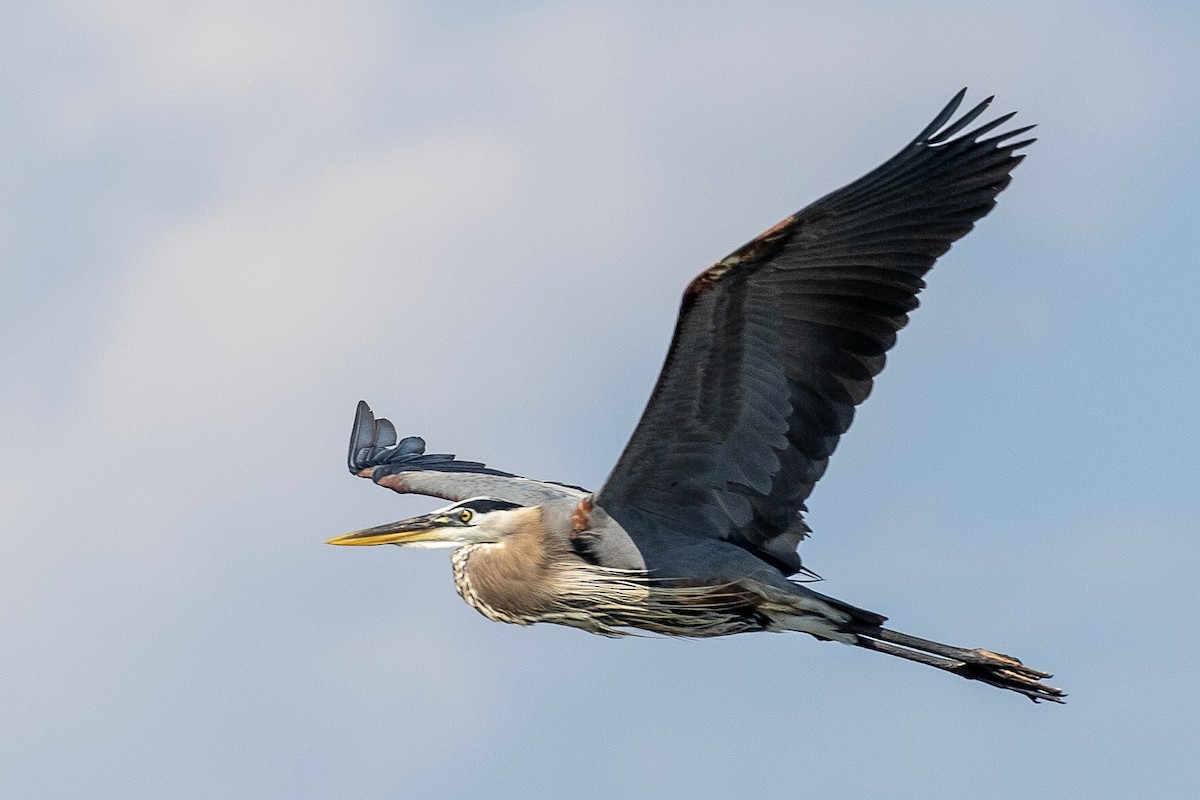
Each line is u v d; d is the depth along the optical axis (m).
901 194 11.62
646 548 12.93
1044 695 12.79
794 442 12.24
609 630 13.54
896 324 11.91
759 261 11.49
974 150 11.72
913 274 11.84
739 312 11.73
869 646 13.12
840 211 11.46
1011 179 11.84
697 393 12.09
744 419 12.23
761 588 12.68
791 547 12.80
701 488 12.65
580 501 13.45
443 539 13.96
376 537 14.09
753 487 12.47
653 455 12.55
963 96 11.41
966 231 11.84
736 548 12.77
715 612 12.95
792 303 11.78
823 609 12.73
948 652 12.85
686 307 11.59
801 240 11.48
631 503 12.93
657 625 13.27
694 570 12.74
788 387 12.09
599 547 13.15
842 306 11.84
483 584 13.77
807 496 12.34
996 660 12.79
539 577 13.44
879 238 11.71
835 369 12.02
